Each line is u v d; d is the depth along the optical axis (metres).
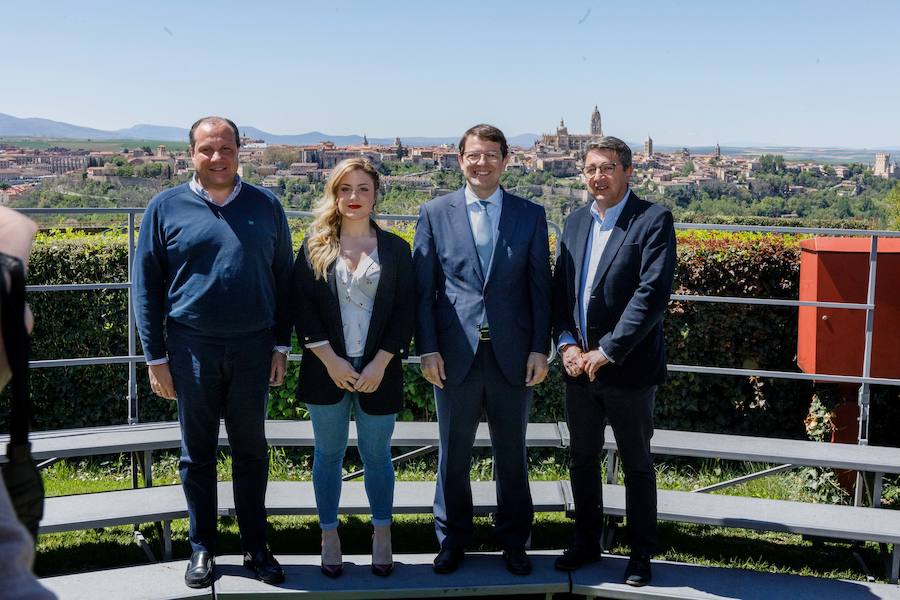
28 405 1.27
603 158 3.30
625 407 3.35
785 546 4.12
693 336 5.36
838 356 4.48
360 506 3.68
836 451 3.98
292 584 3.35
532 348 3.45
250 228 3.22
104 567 3.76
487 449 5.38
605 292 3.35
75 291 5.64
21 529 1.06
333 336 3.32
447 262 3.43
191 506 3.33
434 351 3.44
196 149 3.15
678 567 3.61
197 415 3.25
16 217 1.33
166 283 3.27
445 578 3.44
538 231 3.46
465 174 3.39
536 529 4.26
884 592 3.42
